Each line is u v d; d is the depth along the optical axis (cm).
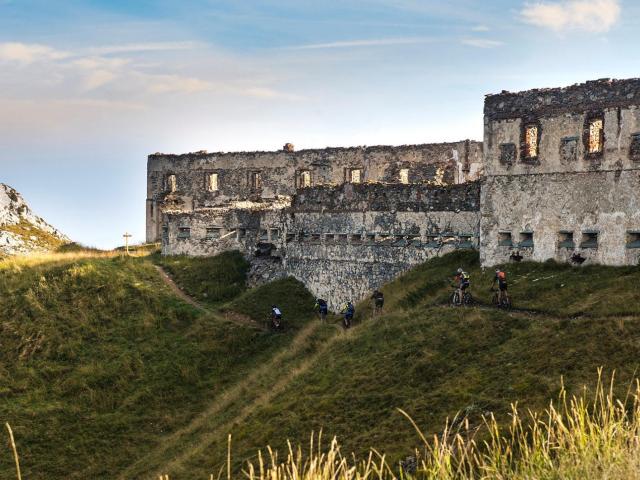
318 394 2956
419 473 2041
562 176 3459
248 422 2955
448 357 2827
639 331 2486
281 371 3528
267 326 4269
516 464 1553
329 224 4647
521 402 2275
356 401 2750
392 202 4306
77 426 3409
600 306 2827
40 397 3622
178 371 3825
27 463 3170
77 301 4406
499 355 2692
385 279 4250
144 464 3064
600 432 1524
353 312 3844
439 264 3966
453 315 3166
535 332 2758
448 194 4062
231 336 4109
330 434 2588
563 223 3447
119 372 3800
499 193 3675
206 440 3022
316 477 1373
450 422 2333
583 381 2269
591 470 1438
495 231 3681
